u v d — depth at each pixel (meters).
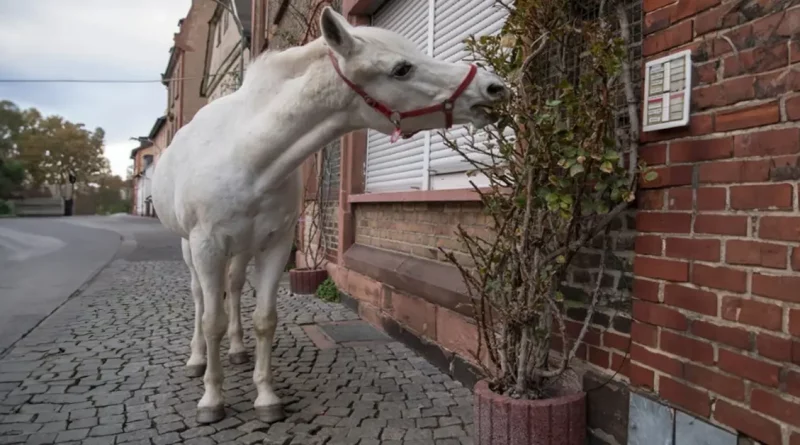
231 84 16.48
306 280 6.69
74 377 3.65
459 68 2.23
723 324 1.87
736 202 1.83
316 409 3.16
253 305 6.08
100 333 4.82
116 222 29.00
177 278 8.36
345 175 6.25
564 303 2.63
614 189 2.21
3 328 5.03
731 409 1.84
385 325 4.89
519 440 2.36
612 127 2.39
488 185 3.60
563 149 2.22
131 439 2.75
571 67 2.63
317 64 2.50
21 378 3.63
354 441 2.76
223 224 2.76
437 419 3.03
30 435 2.79
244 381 3.62
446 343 3.84
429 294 4.02
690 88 1.99
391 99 2.27
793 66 1.66
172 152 3.29
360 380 3.65
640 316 2.22
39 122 57.75
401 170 5.14
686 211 2.02
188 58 29.14
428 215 4.39
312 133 2.57
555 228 2.46
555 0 2.38
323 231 7.21
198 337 3.75
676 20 2.06
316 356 4.17
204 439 2.76
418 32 4.92
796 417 1.64
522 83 2.39
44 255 11.87
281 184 2.80
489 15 3.79
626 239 2.38
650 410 2.17
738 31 1.83
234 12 10.55
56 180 57.69
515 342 2.59
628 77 2.25
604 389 2.47
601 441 2.49
